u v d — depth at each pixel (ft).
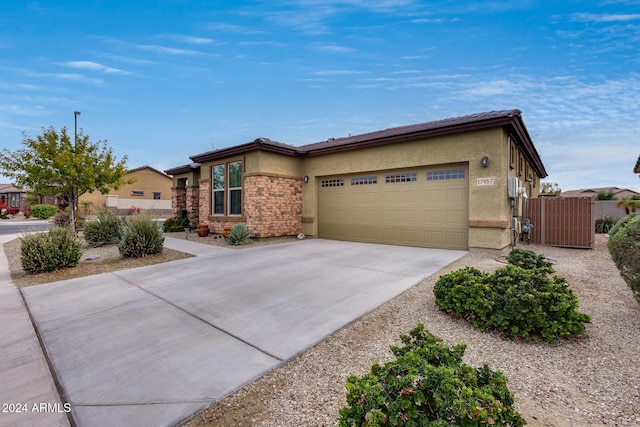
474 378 5.40
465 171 26.81
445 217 27.94
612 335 10.27
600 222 48.85
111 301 14.89
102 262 24.35
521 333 10.15
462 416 4.40
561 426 6.22
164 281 18.35
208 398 7.41
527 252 16.47
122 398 7.44
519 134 27.71
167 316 12.80
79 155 42.45
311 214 37.63
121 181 49.49
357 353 9.55
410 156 29.19
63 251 22.03
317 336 10.68
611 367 8.41
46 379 8.30
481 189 25.23
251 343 10.26
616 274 18.33
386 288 16.06
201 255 26.50
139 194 100.01
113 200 90.79
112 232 33.53
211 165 40.96
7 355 9.66
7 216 98.73
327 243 33.01
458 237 27.22
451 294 11.91
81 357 9.48
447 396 4.74
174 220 49.49
